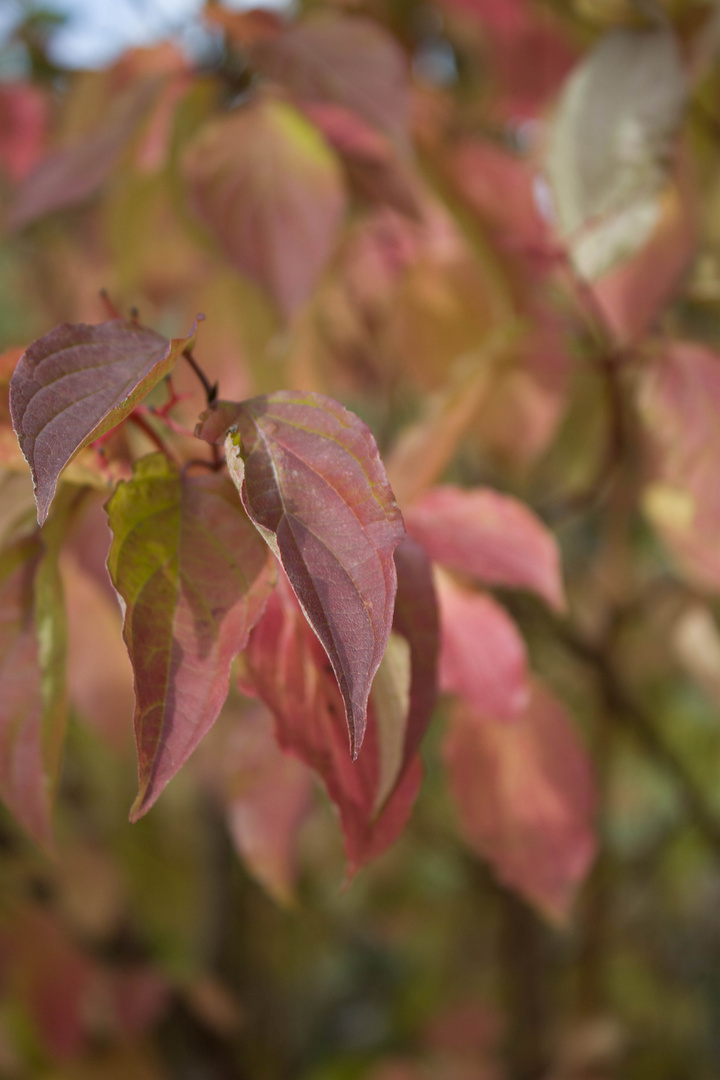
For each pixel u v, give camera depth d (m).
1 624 0.53
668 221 0.63
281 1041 1.11
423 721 0.51
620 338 0.63
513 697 0.57
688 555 0.62
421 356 0.69
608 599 0.73
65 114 0.67
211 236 0.62
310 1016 1.25
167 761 0.48
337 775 0.50
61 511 0.53
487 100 0.72
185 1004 0.86
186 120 0.64
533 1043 0.89
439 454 0.60
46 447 0.48
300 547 0.48
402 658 0.51
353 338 0.73
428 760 0.91
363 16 0.72
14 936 0.76
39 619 0.53
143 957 0.90
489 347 0.61
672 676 0.85
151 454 0.50
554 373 0.66
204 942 0.95
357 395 0.75
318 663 0.51
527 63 0.71
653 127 0.60
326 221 0.61
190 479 0.50
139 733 0.48
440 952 1.12
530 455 0.68
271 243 0.61
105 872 0.89
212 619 0.49
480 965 1.10
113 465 0.52
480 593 0.58
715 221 0.68
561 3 0.69
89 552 0.60
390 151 0.64
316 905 1.05
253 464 0.49
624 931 1.04
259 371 0.67
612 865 0.89
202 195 0.62
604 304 0.63
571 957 1.01
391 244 0.68
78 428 0.48
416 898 1.04
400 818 0.51
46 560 0.53
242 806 0.62
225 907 0.93
